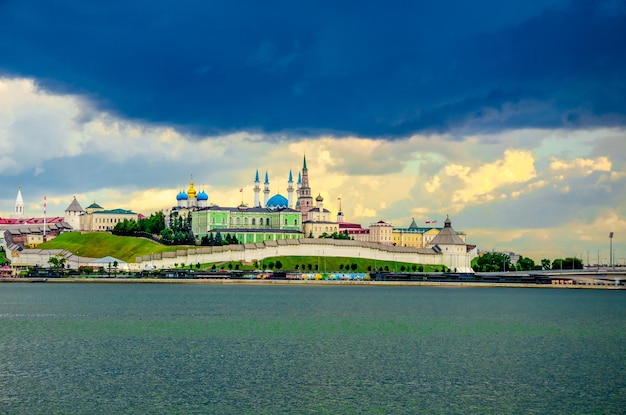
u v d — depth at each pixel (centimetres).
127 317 17262
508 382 9900
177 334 14162
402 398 8950
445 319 17712
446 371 10575
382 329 15338
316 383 9675
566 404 8788
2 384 9438
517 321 17550
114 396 8862
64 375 9994
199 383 9594
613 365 11200
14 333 14175
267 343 13038
